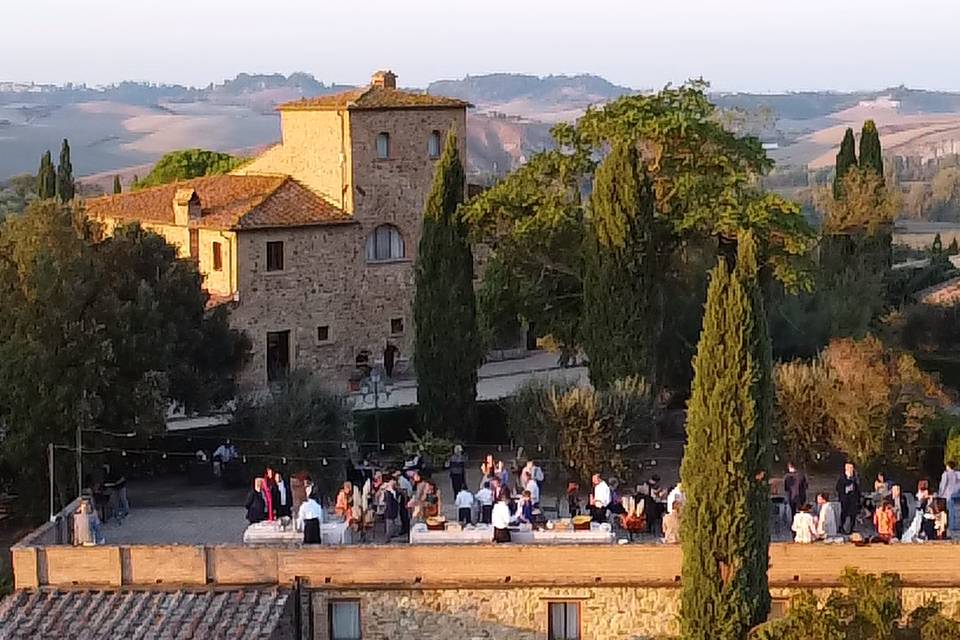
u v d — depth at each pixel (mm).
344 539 35156
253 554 33156
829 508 34094
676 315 53031
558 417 43344
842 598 27250
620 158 47406
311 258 61406
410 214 64250
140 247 48875
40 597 32688
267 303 60250
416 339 49750
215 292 60469
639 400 44844
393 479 37781
